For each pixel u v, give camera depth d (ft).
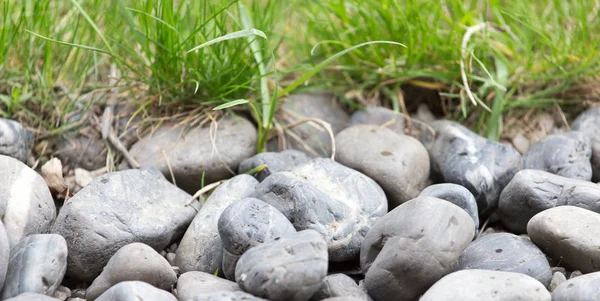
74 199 2.98
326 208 2.96
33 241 2.81
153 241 3.00
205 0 3.28
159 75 3.35
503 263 2.88
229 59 3.39
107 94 3.48
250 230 2.78
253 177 3.16
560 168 3.29
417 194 3.26
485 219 3.28
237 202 2.84
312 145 3.49
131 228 2.96
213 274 2.94
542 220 2.93
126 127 3.42
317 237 2.69
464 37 3.43
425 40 3.50
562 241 2.89
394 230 2.80
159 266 2.78
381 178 3.21
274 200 2.98
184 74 3.42
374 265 2.80
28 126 3.41
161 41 3.32
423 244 2.75
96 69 3.39
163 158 3.31
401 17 3.49
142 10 3.30
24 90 3.42
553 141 3.36
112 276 2.77
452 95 3.50
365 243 2.86
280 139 3.48
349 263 2.99
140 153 3.35
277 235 2.79
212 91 3.39
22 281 2.74
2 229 2.77
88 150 3.40
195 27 3.33
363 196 3.04
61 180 3.25
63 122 3.43
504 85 3.51
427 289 2.78
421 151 3.32
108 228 2.94
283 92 3.31
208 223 3.01
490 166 3.26
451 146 3.35
